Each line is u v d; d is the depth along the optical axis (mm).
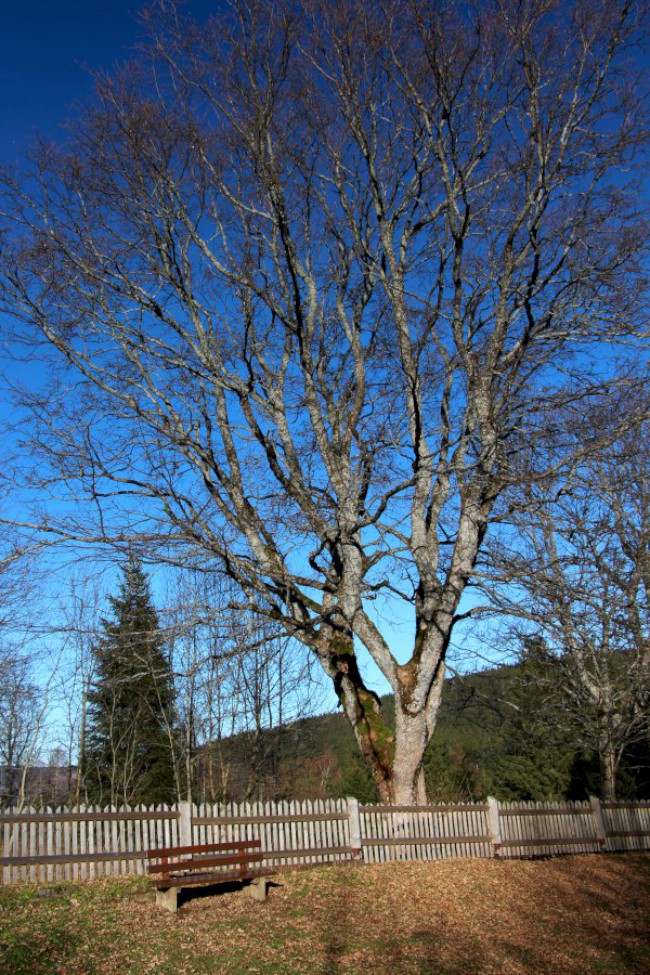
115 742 34062
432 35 15531
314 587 16312
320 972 8672
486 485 15508
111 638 15469
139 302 17016
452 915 11445
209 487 17219
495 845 16141
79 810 12180
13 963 8180
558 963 9586
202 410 17453
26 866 11398
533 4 15172
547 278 16031
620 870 15977
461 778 37344
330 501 16453
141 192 16438
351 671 16672
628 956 9984
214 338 17234
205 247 17281
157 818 12727
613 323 15953
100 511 14945
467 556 15773
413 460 17203
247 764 33469
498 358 16438
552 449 15070
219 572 15391
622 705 22125
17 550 14648
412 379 16562
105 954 8727
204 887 11711
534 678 23141
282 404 18016
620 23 15117
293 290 16922
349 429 16672
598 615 15711
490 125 16141
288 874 13031
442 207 17109
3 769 33656
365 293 17906
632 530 19094
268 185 15969
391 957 9359
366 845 14484
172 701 32094
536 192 16094
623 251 15852
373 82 16562
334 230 17938
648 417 14766
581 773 31891
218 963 8695
